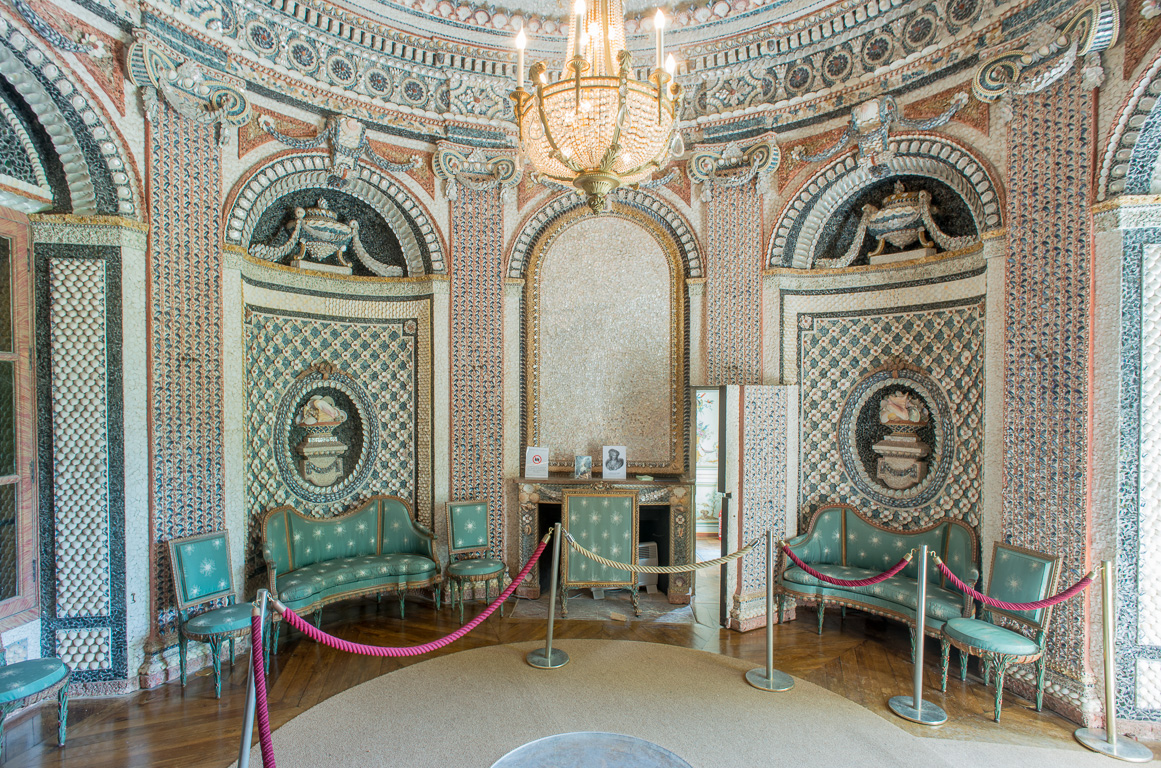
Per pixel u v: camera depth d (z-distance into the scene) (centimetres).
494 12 633
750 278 661
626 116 330
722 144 659
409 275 711
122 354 480
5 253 455
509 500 700
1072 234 448
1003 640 439
